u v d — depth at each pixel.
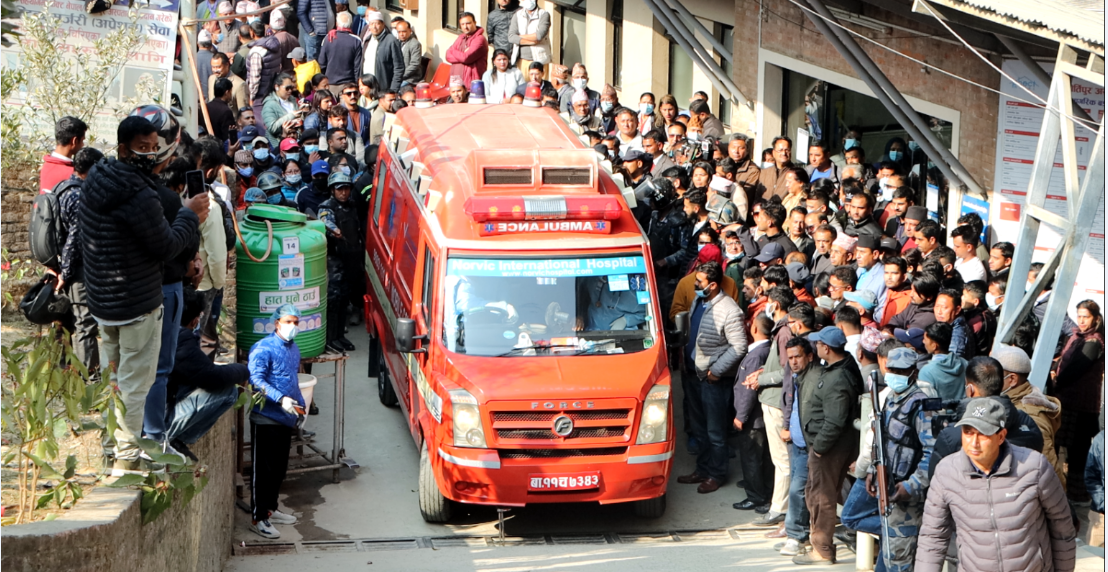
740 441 11.41
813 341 9.72
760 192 15.66
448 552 10.48
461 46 23.72
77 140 8.43
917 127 14.03
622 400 10.48
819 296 11.84
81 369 6.66
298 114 19.06
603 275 11.09
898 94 13.96
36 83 10.25
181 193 8.65
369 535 10.91
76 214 7.66
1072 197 9.10
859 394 9.47
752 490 11.50
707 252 12.82
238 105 21.16
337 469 12.06
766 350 11.09
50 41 10.16
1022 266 9.70
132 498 6.76
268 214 11.65
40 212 7.71
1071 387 10.37
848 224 13.11
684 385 12.26
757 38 19.06
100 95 10.69
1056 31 8.78
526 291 10.95
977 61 13.87
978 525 6.50
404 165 13.32
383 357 13.92
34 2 10.62
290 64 23.50
